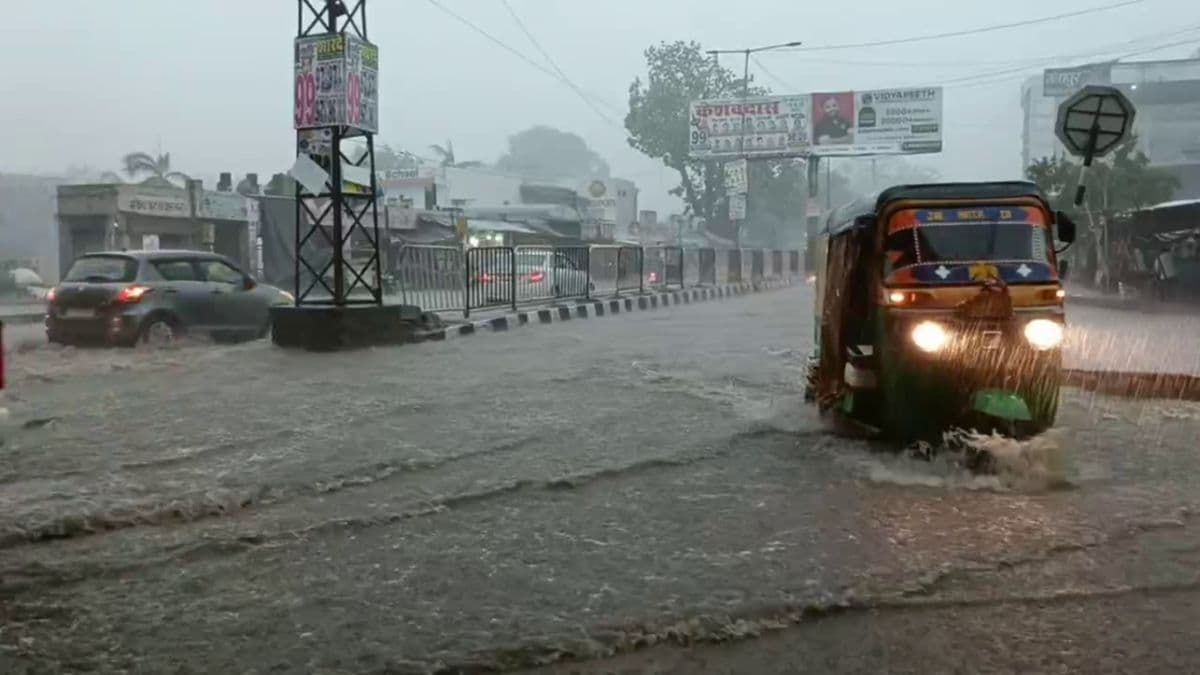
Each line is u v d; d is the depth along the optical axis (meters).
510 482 6.20
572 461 6.77
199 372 11.39
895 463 6.61
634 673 3.55
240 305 15.19
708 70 54.56
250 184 35.88
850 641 3.81
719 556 4.75
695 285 31.56
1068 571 4.54
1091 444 7.24
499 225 38.81
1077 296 22.47
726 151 46.41
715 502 5.73
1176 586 4.35
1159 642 3.78
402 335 14.73
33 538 5.07
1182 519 5.34
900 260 6.83
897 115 44.66
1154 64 45.78
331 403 9.17
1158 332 14.80
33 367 11.77
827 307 8.05
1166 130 44.66
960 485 6.05
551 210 45.16
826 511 5.52
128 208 27.39
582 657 3.67
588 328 17.77
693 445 7.27
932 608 4.11
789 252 42.78
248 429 7.89
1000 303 6.51
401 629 3.91
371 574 4.54
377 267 14.83
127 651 3.73
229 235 30.23
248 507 5.67
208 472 6.43
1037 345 6.50
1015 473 6.23
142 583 4.45
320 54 13.86
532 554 4.81
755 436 7.61
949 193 6.96
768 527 5.22
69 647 3.77
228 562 4.72
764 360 12.47
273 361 12.46
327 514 5.50
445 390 9.98
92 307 13.77
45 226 41.88
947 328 6.53
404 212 33.31
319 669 3.57
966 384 6.50
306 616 4.05
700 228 55.16
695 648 3.75
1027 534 5.07
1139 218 20.91
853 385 7.22
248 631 3.91
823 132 45.38
